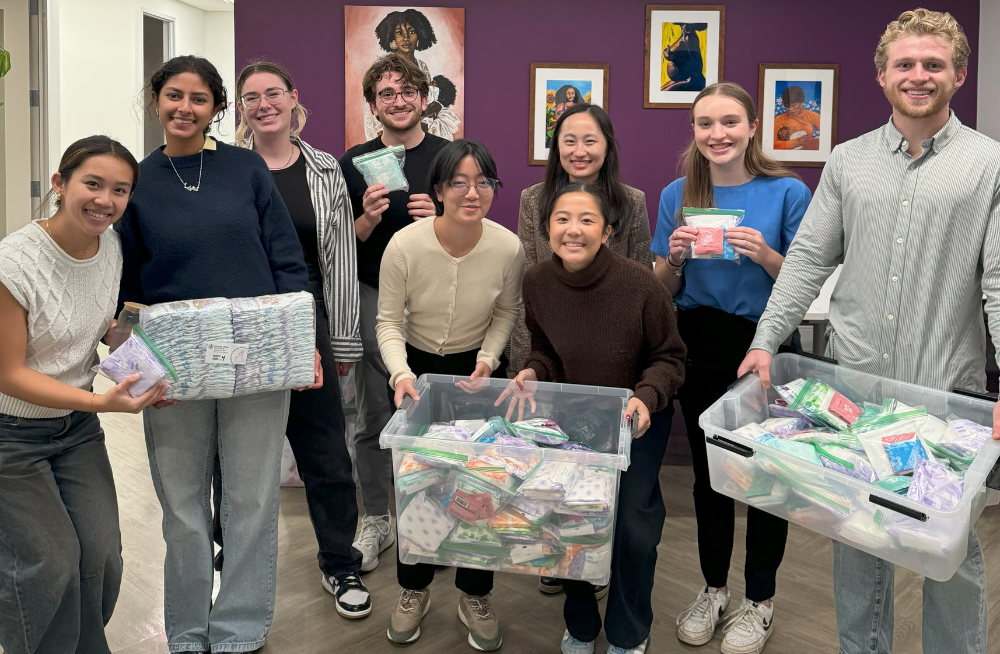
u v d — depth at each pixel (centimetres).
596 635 232
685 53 462
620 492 220
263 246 228
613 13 459
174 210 213
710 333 243
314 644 244
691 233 231
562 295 219
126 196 188
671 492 373
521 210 268
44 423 191
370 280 297
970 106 477
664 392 212
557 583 277
